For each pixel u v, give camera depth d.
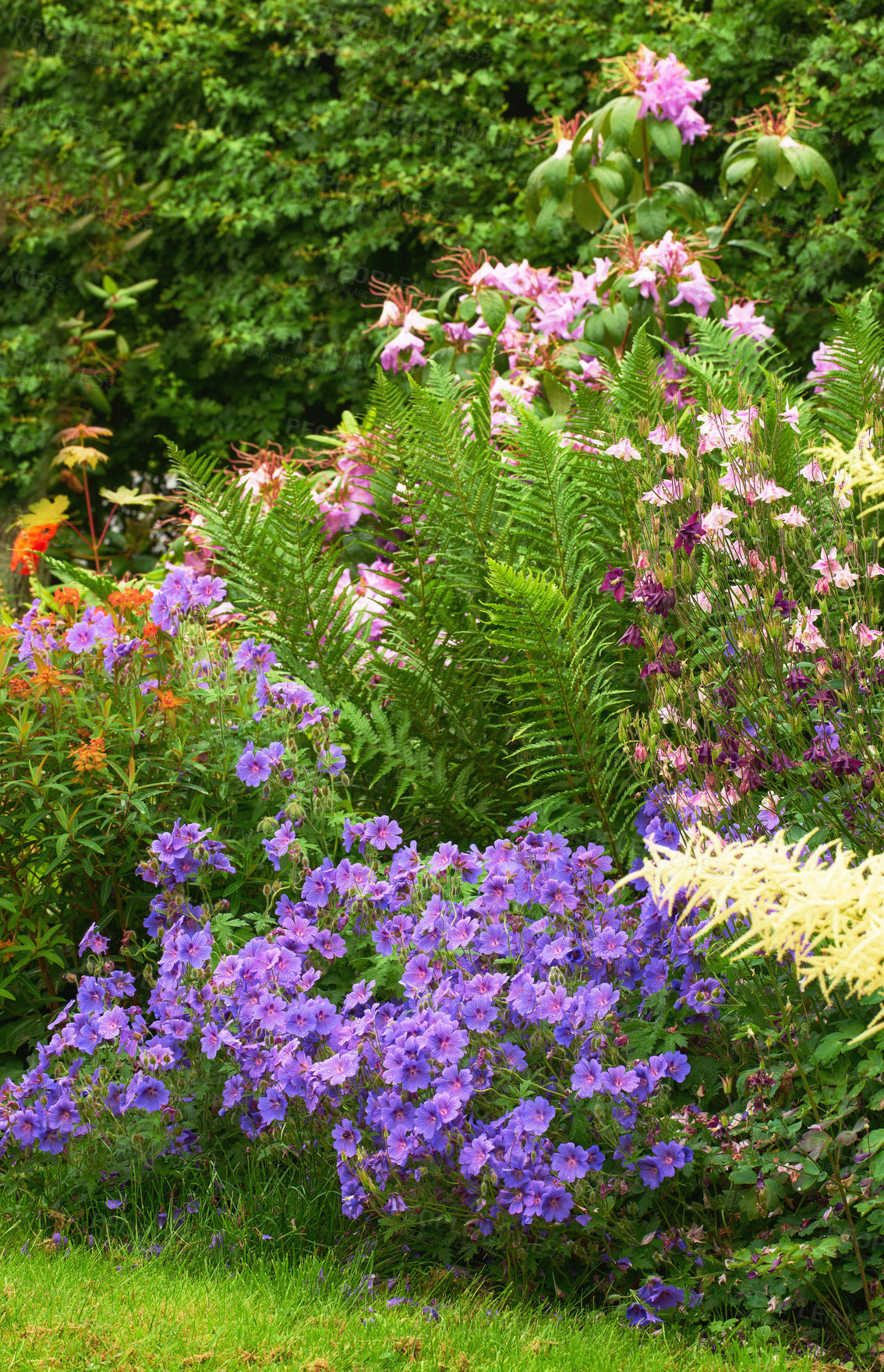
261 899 3.36
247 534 3.98
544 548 3.89
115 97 8.30
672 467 2.84
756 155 5.33
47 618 3.62
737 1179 2.33
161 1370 2.02
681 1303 2.36
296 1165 2.80
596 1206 2.41
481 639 3.87
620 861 3.39
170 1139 2.79
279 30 7.73
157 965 3.23
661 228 5.14
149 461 8.48
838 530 2.60
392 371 5.16
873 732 2.57
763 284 6.38
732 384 3.87
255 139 7.86
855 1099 2.39
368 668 4.03
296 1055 2.69
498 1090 2.60
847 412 3.75
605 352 4.69
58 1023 3.00
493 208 7.41
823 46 6.26
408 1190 2.53
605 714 3.57
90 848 3.30
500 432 4.41
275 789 3.36
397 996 3.00
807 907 1.37
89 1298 2.29
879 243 6.29
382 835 3.14
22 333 8.05
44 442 7.99
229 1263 2.55
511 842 2.91
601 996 2.59
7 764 3.23
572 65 7.23
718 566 2.73
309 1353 2.10
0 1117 2.83
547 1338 2.23
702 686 2.70
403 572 4.04
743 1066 2.61
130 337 8.26
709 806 2.57
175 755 3.33
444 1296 2.47
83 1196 2.79
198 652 3.53
